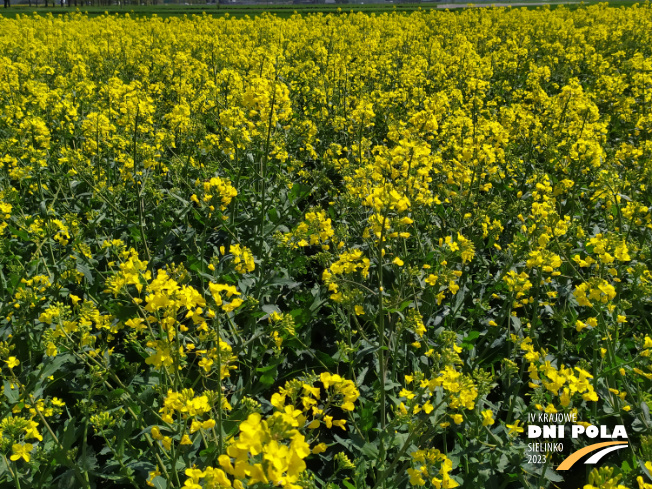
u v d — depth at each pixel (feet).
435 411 8.20
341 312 12.33
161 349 7.54
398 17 76.38
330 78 30.14
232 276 11.67
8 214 14.17
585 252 14.56
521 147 22.63
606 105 32.27
